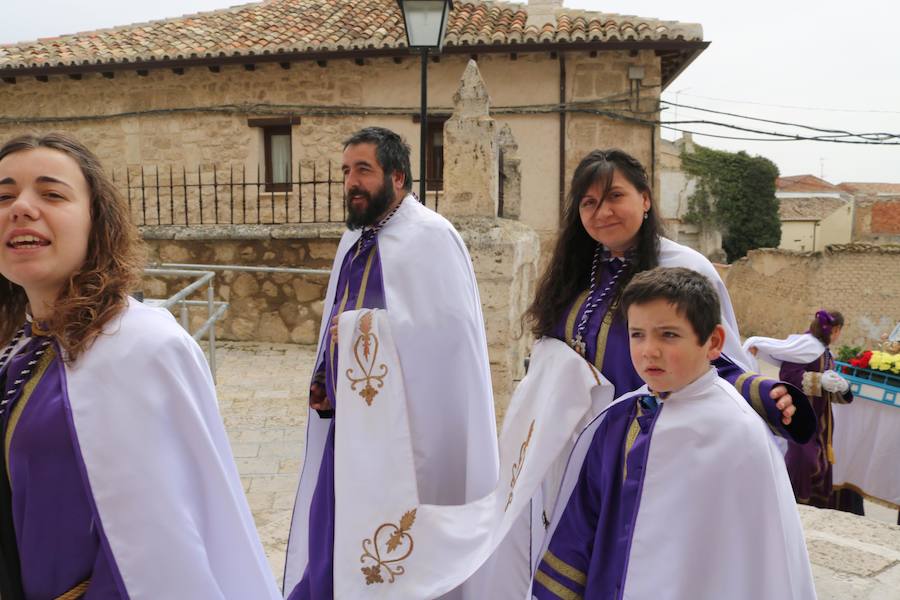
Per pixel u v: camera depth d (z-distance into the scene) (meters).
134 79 11.81
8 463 1.37
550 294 2.38
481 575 2.56
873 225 30.34
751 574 1.68
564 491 2.12
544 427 2.18
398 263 2.83
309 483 3.09
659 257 2.22
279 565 3.34
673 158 22.84
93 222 1.50
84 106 12.01
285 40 11.26
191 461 1.47
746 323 21.19
